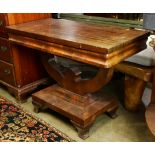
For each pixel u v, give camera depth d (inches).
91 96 65.8
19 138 60.3
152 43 57.9
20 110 71.8
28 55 73.8
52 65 67.6
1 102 75.8
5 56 72.8
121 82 84.6
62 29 61.4
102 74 56.4
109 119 67.7
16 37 63.5
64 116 68.1
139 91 67.0
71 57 51.9
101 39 51.4
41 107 69.6
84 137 59.6
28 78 76.2
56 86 70.2
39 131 62.7
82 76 70.7
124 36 53.9
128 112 70.6
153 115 52.4
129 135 61.2
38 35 56.6
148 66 64.9
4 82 78.8
